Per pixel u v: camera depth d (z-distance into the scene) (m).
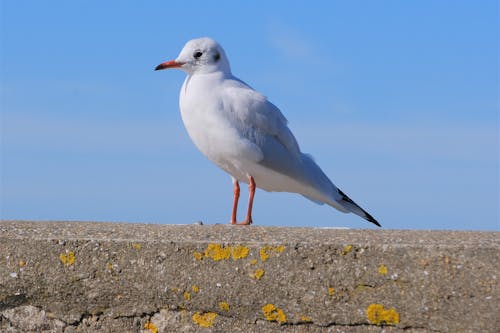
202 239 3.99
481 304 3.66
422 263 3.74
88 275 3.96
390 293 3.75
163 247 3.93
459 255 3.73
